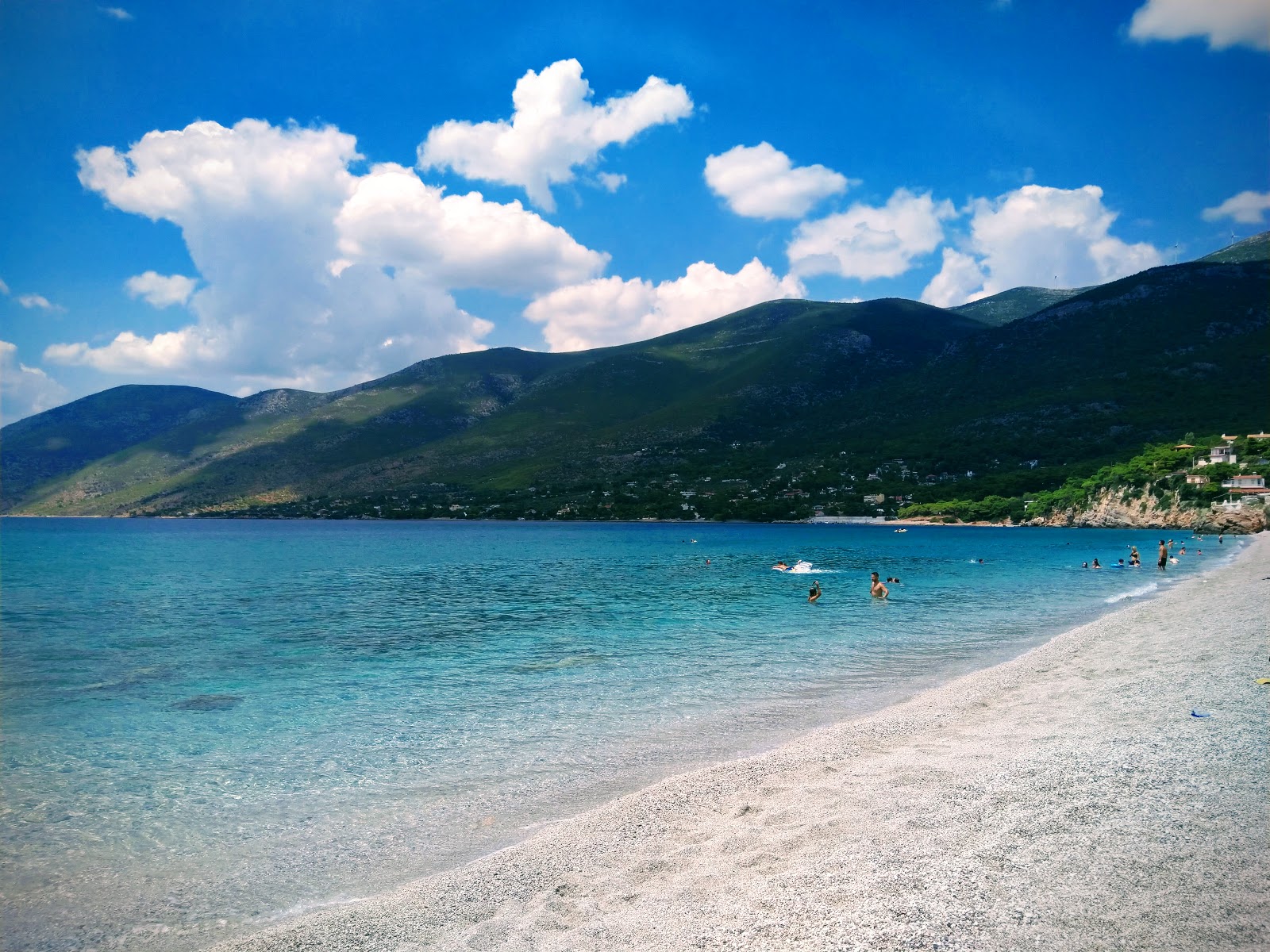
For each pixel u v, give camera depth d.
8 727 17.08
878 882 7.62
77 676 22.98
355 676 22.75
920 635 29.19
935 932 6.46
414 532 175.62
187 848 10.46
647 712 17.88
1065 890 7.06
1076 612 35.84
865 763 12.41
